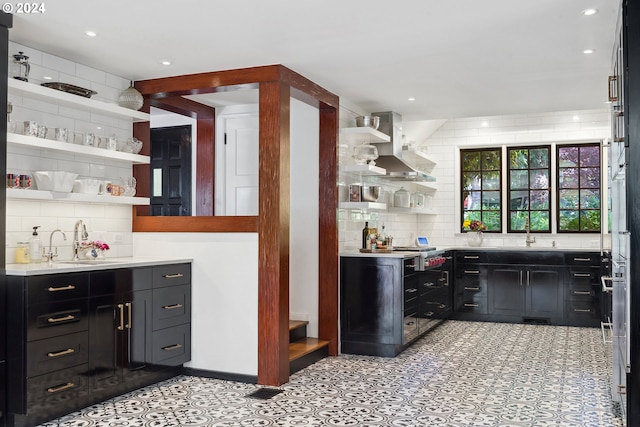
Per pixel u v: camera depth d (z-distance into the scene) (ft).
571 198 26.07
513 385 14.57
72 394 12.04
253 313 14.89
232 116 19.85
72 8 11.01
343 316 18.47
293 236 18.71
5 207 11.35
